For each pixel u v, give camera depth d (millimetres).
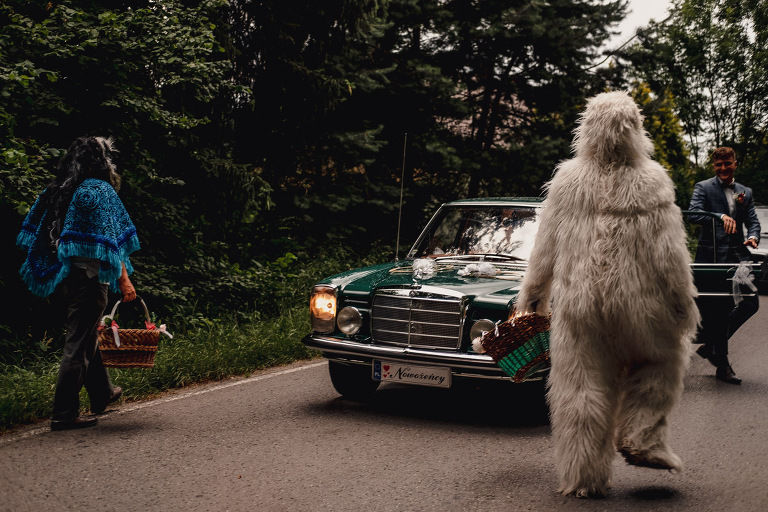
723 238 6387
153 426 4762
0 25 6457
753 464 4109
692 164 33625
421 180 14953
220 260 9461
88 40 6469
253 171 10430
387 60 14367
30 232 4711
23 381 5418
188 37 7391
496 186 16109
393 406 5457
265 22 10273
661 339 3521
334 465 4027
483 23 15008
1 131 6082
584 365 3516
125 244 4676
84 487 3607
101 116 7152
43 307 7141
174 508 3363
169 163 8930
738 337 8977
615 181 3555
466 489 3662
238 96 10211
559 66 15984
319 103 10750
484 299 4715
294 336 7699
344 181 12773
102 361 4848
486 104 16359
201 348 6840
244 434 4617
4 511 3268
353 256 13133
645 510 3385
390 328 4977
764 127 33219
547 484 3740
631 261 3465
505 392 5996
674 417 5133
